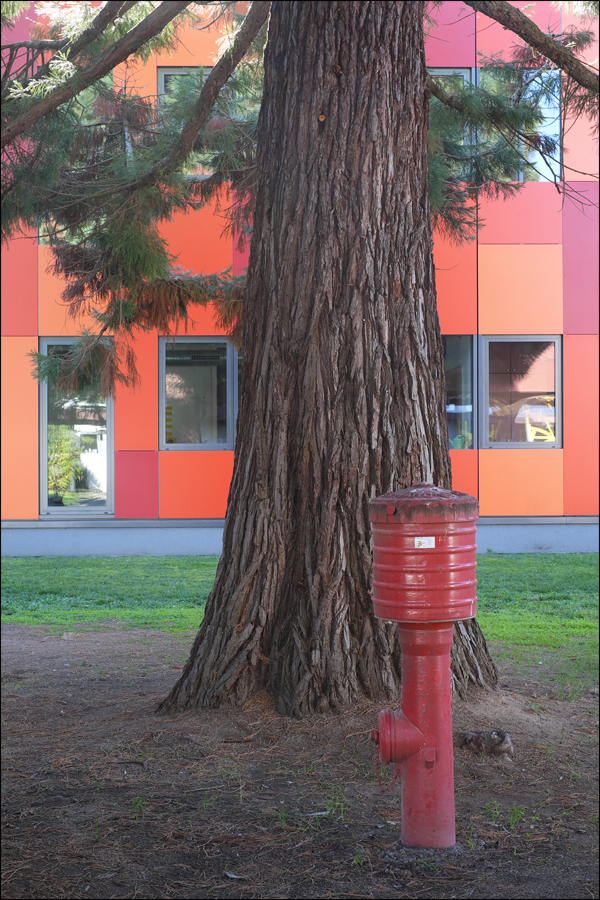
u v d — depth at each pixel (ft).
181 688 15.14
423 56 15.70
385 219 14.93
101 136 22.43
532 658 20.76
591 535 42.80
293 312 14.94
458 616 9.55
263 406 15.11
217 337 42.09
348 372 14.69
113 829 10.35
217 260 41.16
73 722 15.15
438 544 9.47
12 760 12.99
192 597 30.81
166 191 21.91
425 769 9.82
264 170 15.65
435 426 15.26
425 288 15.39
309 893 8.83
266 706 14.23
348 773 12.19
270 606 14.69
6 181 19.40
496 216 41.98
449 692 9.99
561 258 42.37
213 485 42.24
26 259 41.75
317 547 14.49
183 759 12.72
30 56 18.90
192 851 9.79
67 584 33.30
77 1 17.71
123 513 42.09
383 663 14.24
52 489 42.39
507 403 42.78
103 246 22.12
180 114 18.98
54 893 8.79
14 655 21.61
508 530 42.55
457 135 23.27
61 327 41.83
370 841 10.05
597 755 13.26
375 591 9.84
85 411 42.45
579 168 41.70
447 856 9.63
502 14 16.19
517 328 42.32
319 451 14.62
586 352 42.70
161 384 42.22
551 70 20.63
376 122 14.78
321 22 14.71
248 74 21.40
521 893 8.82
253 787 11.69
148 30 16.20
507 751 12.96
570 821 10.74
